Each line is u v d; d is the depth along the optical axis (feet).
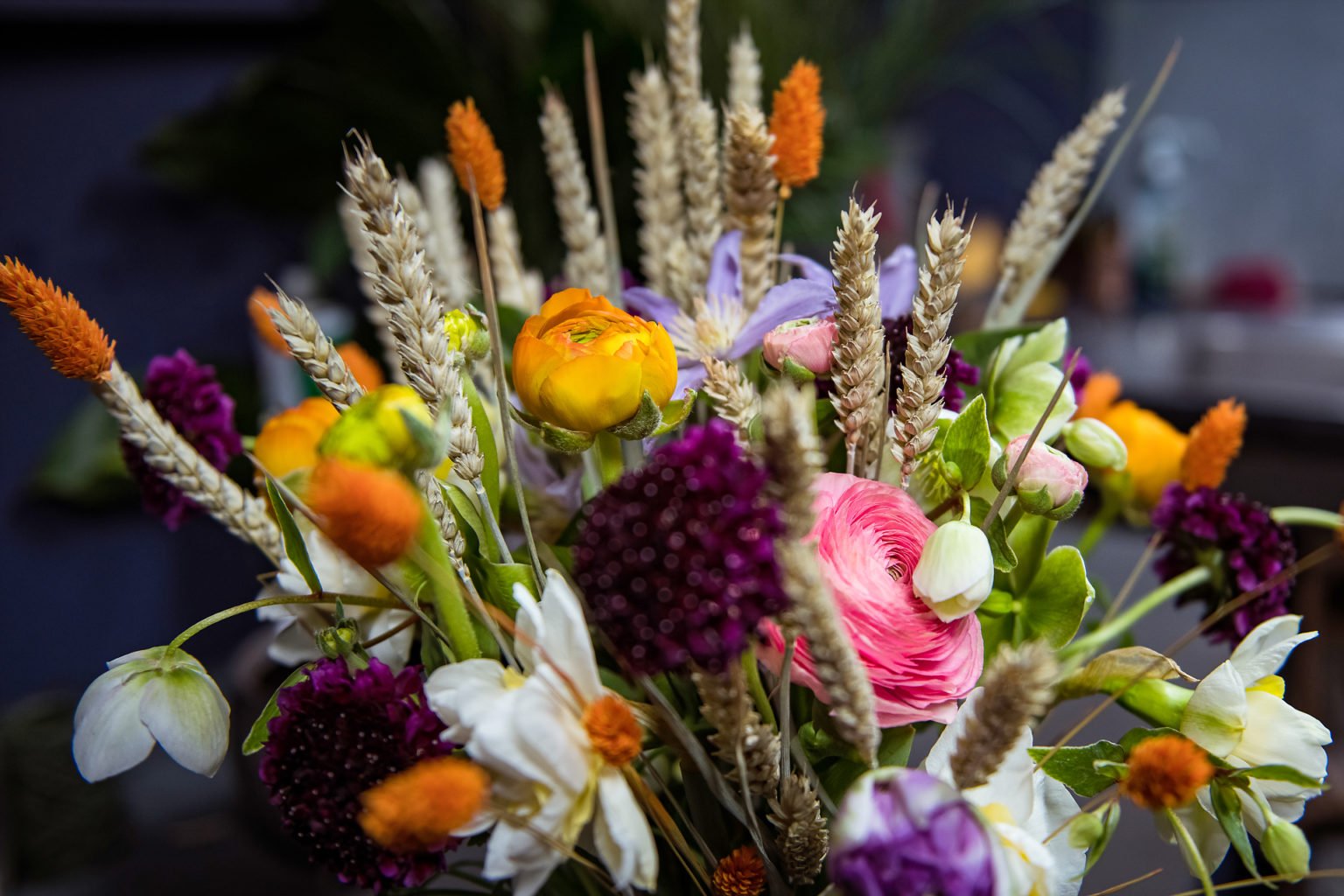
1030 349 1.62
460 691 1.26
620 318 1.41
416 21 3.46
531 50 3.44
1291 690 2.59
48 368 4.71
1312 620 2.59
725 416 1.40
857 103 3.78
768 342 1.45
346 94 3.67
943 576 1.32
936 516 1.51
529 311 1.82
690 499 1.17
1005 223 6.79
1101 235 6.36
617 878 1.27
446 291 1.83
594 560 1.19
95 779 1.40
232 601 5.17
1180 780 1.21
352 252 3.93
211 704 1.44
